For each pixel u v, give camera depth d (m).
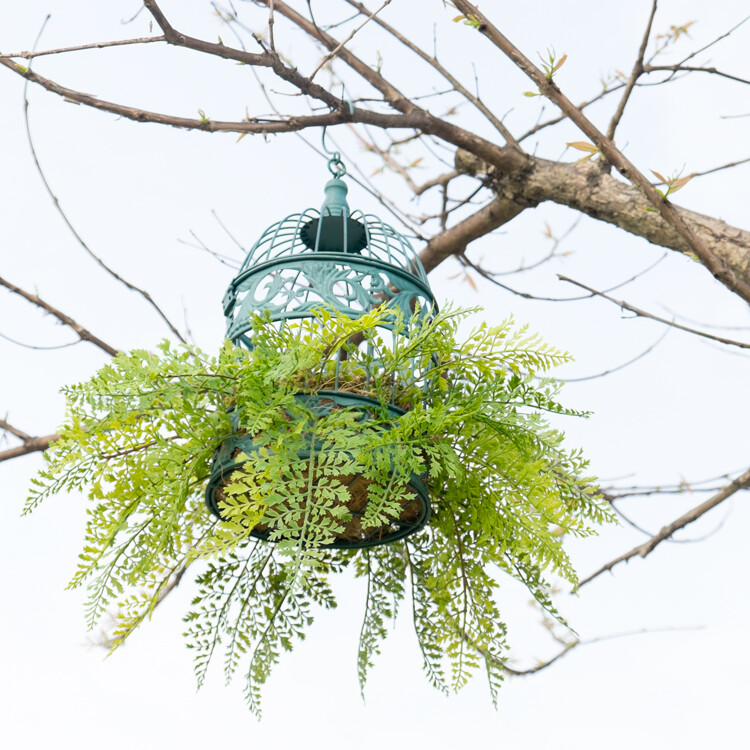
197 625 2.62
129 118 3.04
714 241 3.26
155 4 2.65
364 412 2.20
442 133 3.59
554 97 2.40
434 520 2.59
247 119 3.13
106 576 2.39
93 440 2.28
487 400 2.32
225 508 2.08
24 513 2.27
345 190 2.78
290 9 3.79
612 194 3.44
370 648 2.67
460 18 2.41
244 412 2.18
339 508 2.02
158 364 2.19
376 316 2.11
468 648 2.63
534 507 2.47
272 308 2.34
